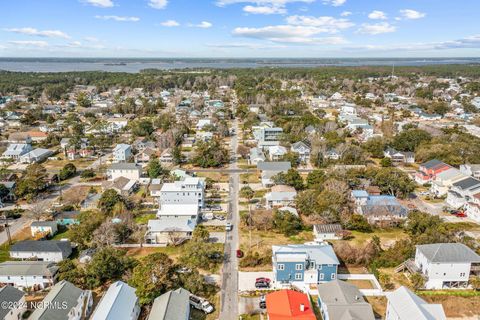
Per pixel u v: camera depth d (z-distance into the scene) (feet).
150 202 268.82
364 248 190.60
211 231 225.56
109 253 173.88
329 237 215.92
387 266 185.37
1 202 260.42
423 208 261.85
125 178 296.30
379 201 253.24
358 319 133.69
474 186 263.08
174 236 213.25
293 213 237.45
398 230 229.45
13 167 355.36
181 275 164.96
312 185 285.23
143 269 158.20
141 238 208.74
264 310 152.87
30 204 264.11
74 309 141.28
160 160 369.09
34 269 168.55
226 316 149.69
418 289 166.91
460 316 150.71
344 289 151.53
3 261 189.26
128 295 146.30
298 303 145.28
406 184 276.62
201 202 257.55
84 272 167.43
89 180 314.76
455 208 259.39
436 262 165.58
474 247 188.75
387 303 148.97
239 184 308.19
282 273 169.48
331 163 354.54
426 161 352.49
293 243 211.20
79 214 238.27
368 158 378.94
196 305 154.30
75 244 207.51
